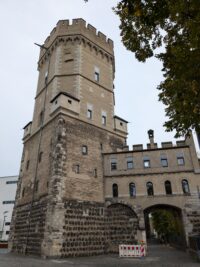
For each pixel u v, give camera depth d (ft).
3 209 221.46
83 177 82.07
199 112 32.63
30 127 107.14
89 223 77.20
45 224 70.08
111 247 79.61
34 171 89.61
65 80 97.91
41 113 100.73
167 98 38.60
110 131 101.19
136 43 34.19
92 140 91.76
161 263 55.62
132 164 91.61
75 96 93.76
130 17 32.27
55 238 66.59
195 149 89.92
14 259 60.80
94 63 108.58
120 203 85.35
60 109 85.71
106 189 88.43
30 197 85.81
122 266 50.65
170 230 135.44
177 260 61.72
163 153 91.81
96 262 57.36
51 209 70.08
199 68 30.12
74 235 71.36
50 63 108.37
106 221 83.46
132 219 82.58
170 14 29.01
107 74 112.88
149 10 29.19
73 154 82.28
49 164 80.38
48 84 103.09
